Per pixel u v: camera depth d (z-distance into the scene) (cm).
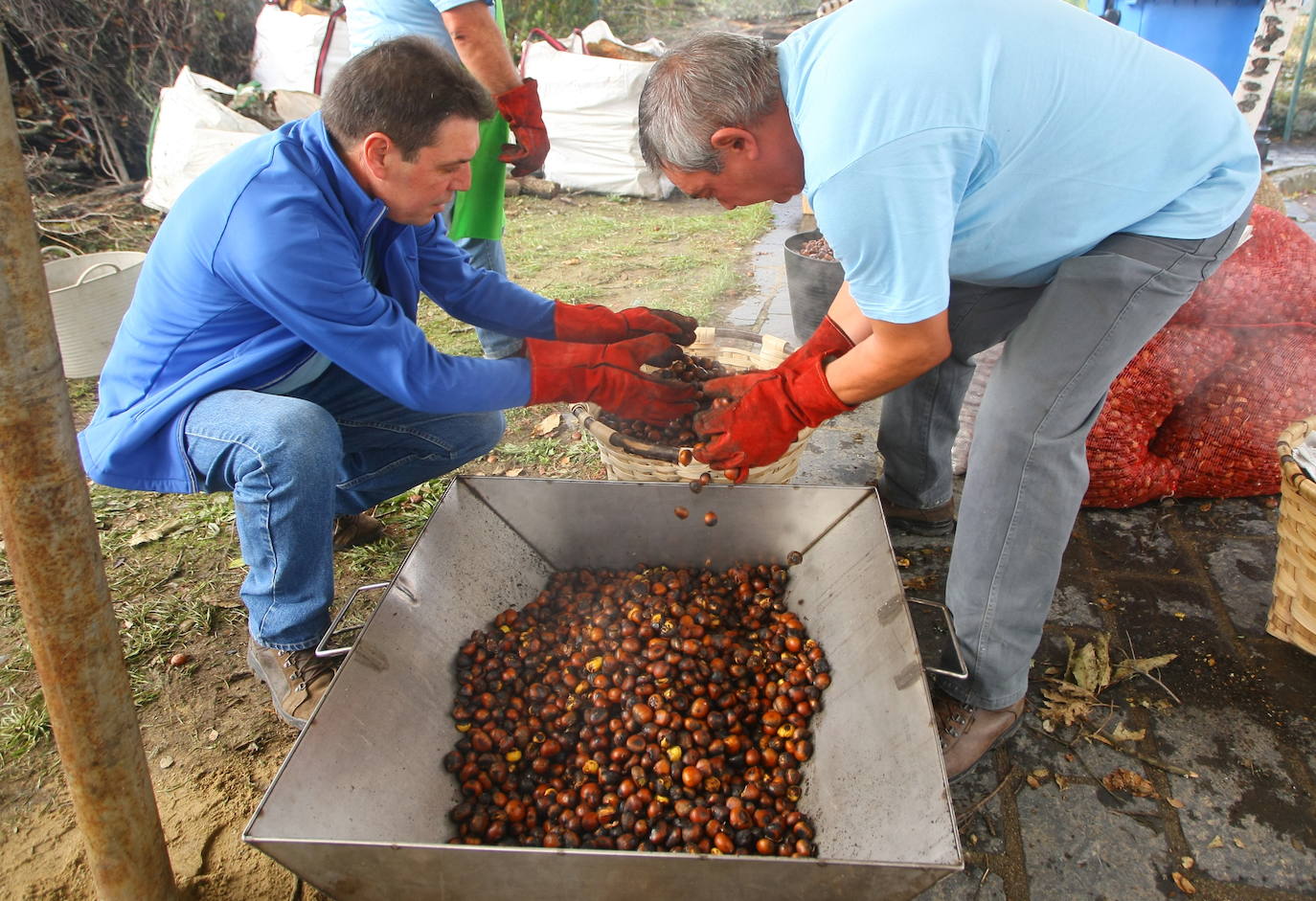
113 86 687
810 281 378
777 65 156
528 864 150
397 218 210
